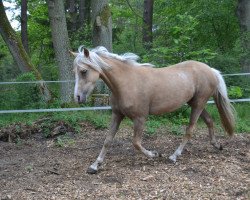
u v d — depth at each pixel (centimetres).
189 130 575
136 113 514
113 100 519
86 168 545
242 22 1231
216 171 513
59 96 1016
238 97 966
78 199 436
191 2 1513
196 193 441
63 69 985
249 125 827
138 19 2058
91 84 487
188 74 559
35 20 1762
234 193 439
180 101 546
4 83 904
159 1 1766
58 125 763
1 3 995
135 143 523
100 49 508
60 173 528
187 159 570
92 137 734
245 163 553
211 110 887
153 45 1348
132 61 521
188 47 896
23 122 804
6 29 1001
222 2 1377
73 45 1282
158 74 535
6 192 465
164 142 683
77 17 1792
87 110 902
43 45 1903
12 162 593
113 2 2003
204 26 1417
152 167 534
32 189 471
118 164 554
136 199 430
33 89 954
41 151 654
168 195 437
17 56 1010
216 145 612
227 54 1138
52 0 966
